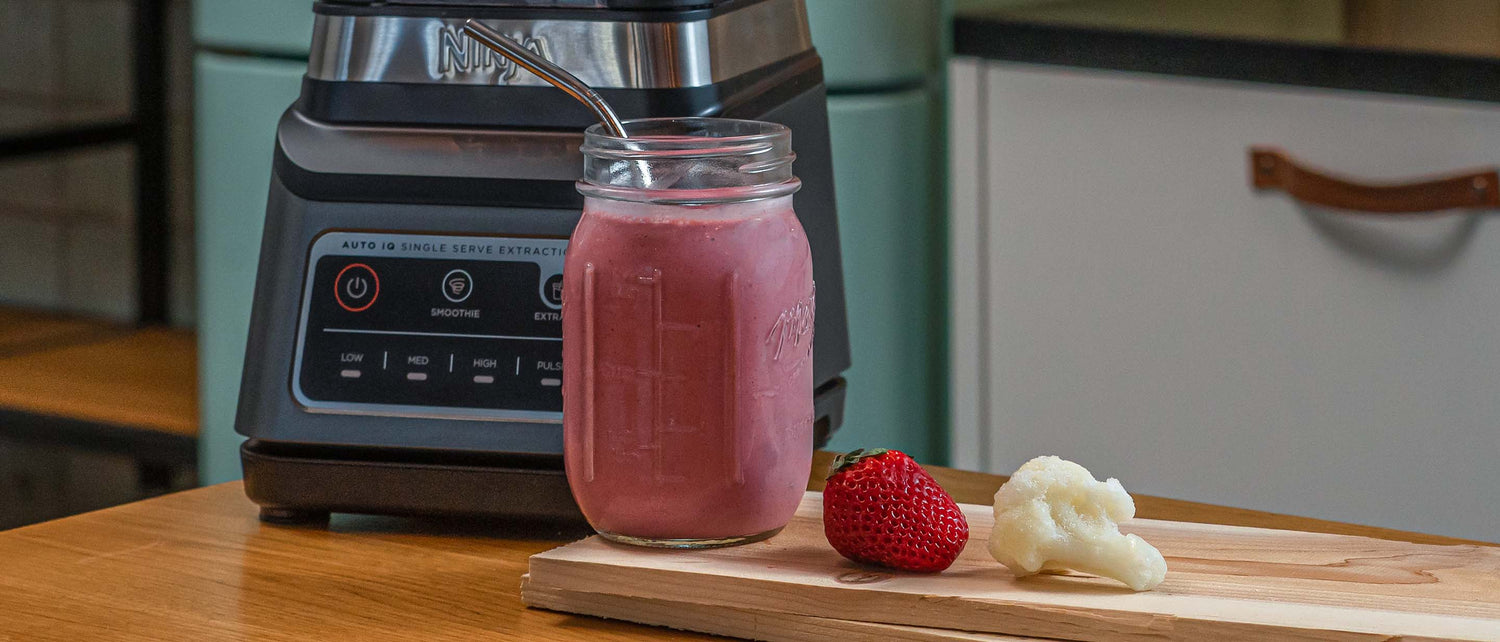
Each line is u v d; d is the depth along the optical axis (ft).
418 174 2.69
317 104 2.77
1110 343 5.57
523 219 2.69
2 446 9.16
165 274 9.41
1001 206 5.71
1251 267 5.22
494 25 2.70
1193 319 5.37
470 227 2.70
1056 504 2.19
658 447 2.30
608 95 2.66
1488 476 4.93
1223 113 5.16
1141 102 5.31
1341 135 4.97
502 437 2.65
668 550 2.36
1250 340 5.28
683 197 2.24
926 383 5.96
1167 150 5.29
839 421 3.23
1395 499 5.12
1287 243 5.13
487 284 2.69
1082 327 5.62
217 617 2.27
